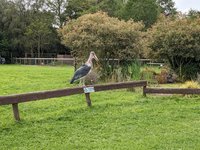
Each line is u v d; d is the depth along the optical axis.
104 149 8.53
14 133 9.87
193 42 21.20
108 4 56.94
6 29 62.62
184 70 22.19
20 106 13.28
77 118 11.38
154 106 13.16
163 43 21.64
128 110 12.45
